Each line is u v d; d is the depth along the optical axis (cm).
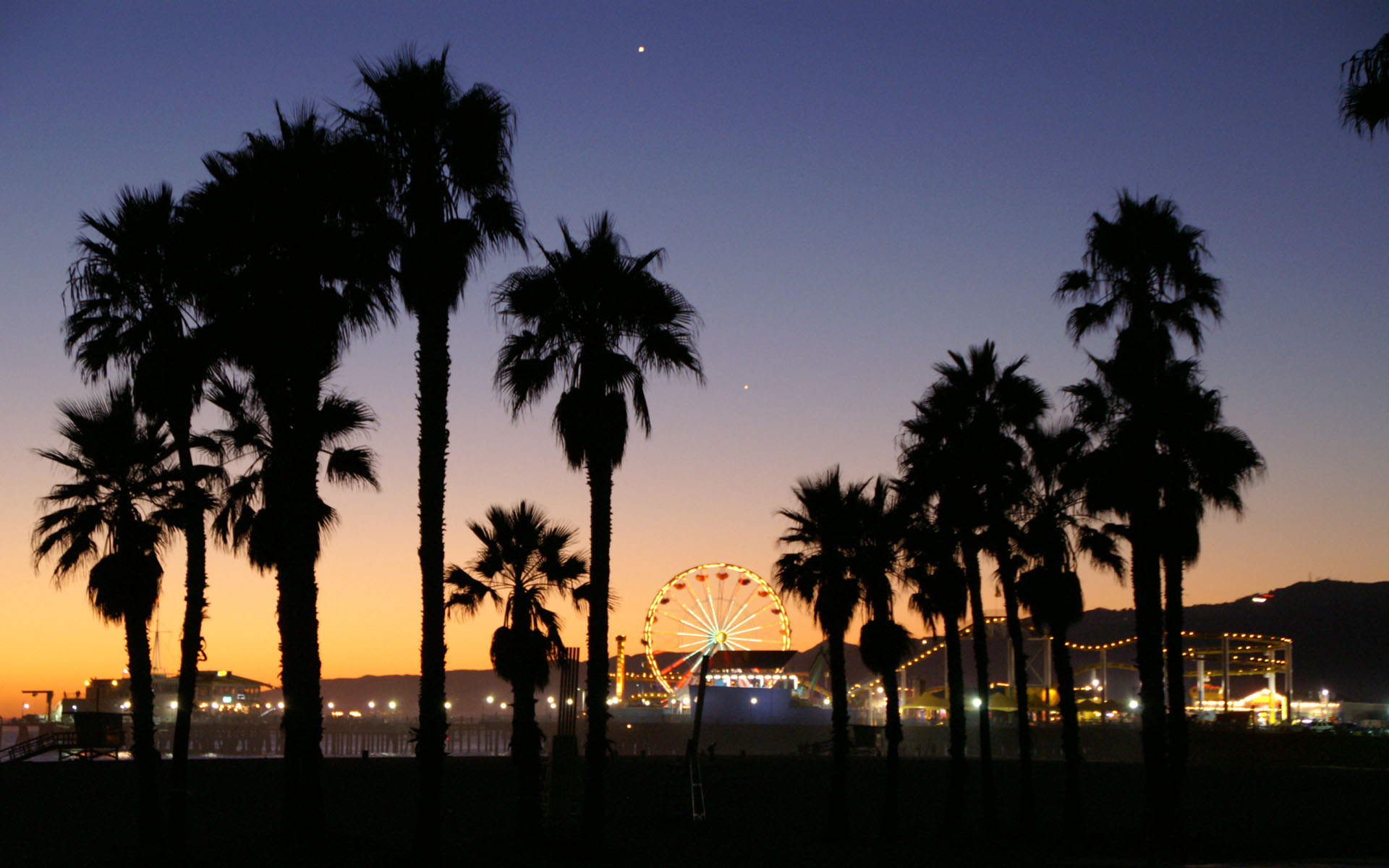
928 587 4084
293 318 2853
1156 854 3259
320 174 2789
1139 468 3281
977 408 3997
